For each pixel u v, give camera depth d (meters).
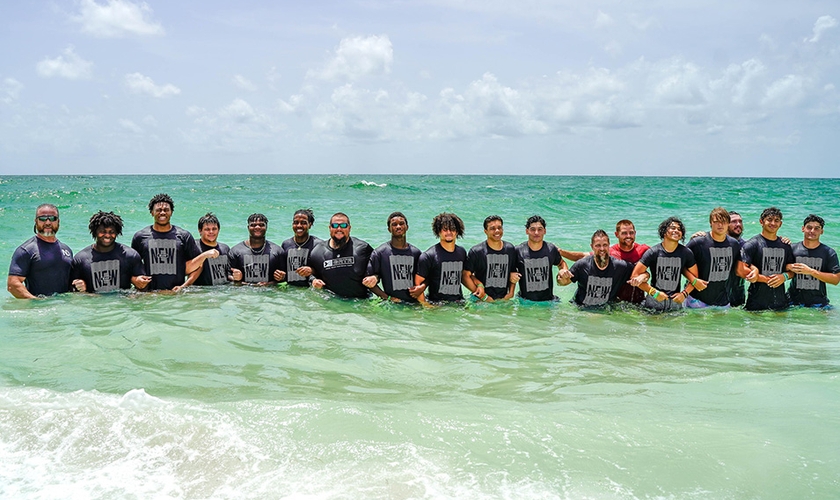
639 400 4.02
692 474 2.96
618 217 19.42
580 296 7.48
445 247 7.50
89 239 12.74
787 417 3.70
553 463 3.05
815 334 6.24
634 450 3.21
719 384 4.40
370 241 13.19
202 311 6.59
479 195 30.44
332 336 5.76
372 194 30.81
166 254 7.79
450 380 4.50
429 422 3.54
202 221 8.05
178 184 51.53
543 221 7.58
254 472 2.96
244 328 5.95
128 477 2.93
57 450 3.20
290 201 24.58
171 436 3.36
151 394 4.06
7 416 3.59
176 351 5.14
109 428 3.45
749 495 2.78
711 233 7.59
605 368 4.87
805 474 2.97
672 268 7.41
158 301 7.08
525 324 6.50
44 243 7.28
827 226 15.62
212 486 2.83
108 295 7.35
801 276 7.61
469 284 7.55
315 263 7.64
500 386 4.36
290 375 4.55
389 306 7.21
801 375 4.63
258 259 8.13
